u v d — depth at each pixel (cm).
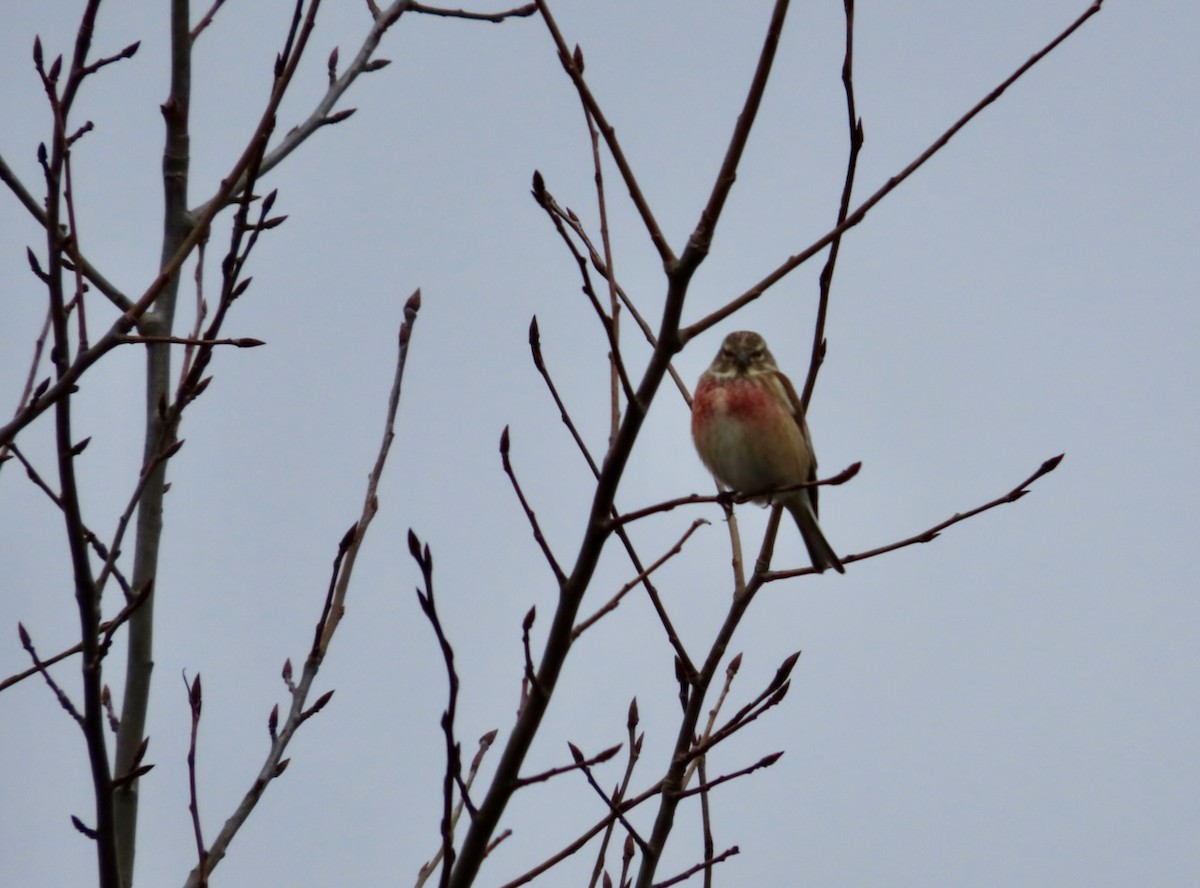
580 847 832
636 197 757
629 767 890
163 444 823
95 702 777
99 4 796
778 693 882
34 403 764
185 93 1035
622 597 833
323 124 1135
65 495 768
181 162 1034
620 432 748
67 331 776
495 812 752
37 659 849
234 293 845
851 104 879
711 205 740
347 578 861
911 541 933
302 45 827
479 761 947
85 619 775
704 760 942
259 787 816
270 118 818
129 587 822
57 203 779
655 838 881
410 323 909
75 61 798
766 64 740
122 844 895
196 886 766
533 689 753
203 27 1056
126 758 915
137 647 947
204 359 820
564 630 760
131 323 785
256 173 819
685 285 741
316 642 852
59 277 770
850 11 863
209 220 807
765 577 952
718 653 937
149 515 979
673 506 746
